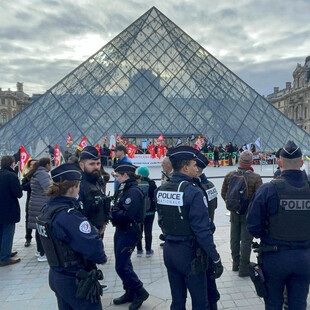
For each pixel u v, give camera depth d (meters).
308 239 2.93
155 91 36.31
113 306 4.19
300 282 2.96
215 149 25.52
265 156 28.55
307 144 33.69
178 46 41.59
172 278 3.30
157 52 40.34
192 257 3.08
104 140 28.05
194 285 3.11
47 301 4.36
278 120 36.00
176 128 33.16
